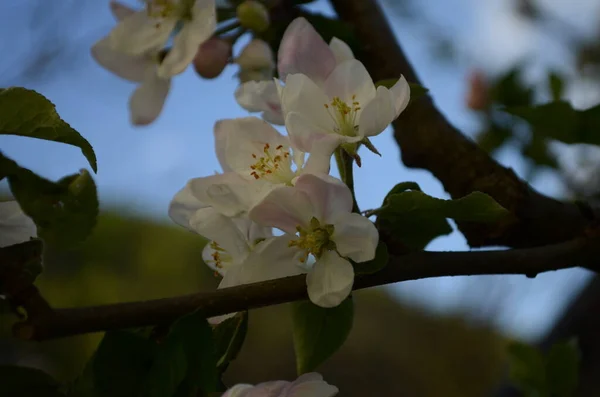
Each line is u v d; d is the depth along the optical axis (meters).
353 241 0.53
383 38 0.67
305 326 0.60
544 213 0.62
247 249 0.56
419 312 2.35
